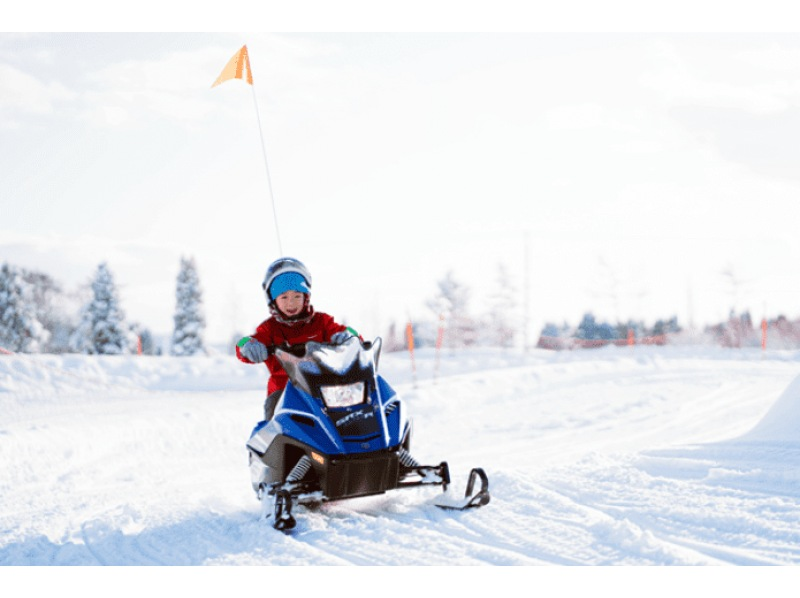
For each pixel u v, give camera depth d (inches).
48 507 258.8
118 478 327.9
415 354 1391.5
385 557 167.2
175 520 221.1
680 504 196.1
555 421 479.2
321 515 205.9
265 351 212.2
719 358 1275.8
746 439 252.2
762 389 635.5
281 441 197.9
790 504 186.2
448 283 2284.7
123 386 852.6
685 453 249.4
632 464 246.8
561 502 207.2
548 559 161.2
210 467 356.2
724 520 179.2
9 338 1708.9
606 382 727.1
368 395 201.9
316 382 200.2
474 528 186.4
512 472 247.1
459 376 810.2
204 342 1839.3
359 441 190.7
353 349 208.2
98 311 1729.8
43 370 826.8
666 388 655.8
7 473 333.1
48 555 189.9
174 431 468.8
